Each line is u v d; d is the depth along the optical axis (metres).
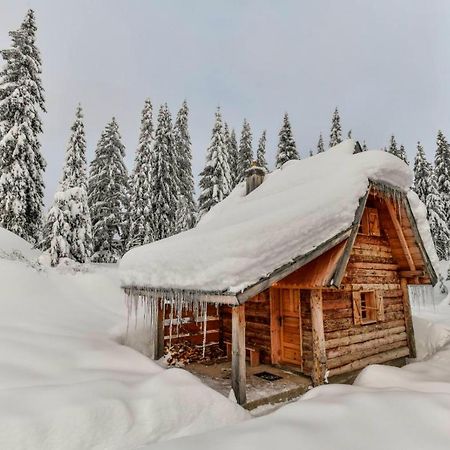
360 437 3.59
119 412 4.19
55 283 12.77
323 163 9.91
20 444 3.55
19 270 11.97
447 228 28.41
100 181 26.59
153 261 8.26
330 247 6.57
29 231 19.61
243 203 11.34
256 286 5.46
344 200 7.08
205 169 27.50
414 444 3.44
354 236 6.93
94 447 3.84
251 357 8.52
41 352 6.11
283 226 6.33
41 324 8.39
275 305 8.62
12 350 5.92
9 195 17.67
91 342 7.62
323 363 7.25
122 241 26.73
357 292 8.71
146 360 6.86
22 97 18.94
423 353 10.29
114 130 28.16
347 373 7.97
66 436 3.77
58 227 16.34
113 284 14.30
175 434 4.35
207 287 5.77
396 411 4.14
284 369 8.16
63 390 4.49
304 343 7.82
